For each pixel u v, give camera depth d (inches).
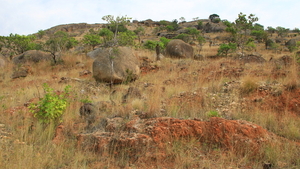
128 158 141.9
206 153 142.2
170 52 724.7
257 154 138.4
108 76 376.5
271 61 470.6
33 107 208.1
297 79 245.1
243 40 838.5
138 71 415.2
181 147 144.5
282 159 133.6
